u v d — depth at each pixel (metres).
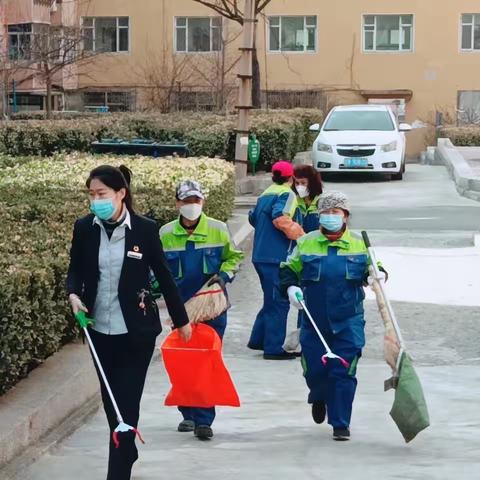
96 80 52.72
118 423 6.62
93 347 6.66
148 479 7.09
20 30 45.75
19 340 7.82
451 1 51.69
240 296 14.10
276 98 52.09
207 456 7.65
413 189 26.33
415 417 7.62
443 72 52.03
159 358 10.77
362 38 52.25
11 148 25.86
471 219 20.52
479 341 11.63
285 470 7.30
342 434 8.03
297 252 8.18
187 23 52.31
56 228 10.59
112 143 22.94
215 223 8.49
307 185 11.18
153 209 12.96
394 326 7.84
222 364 8.03
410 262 15.86
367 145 28.08
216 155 25.28
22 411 7.64
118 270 6.75
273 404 9.25
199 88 51.66
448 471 7.24
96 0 52.34
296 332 11.12
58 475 7.12
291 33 52.44
